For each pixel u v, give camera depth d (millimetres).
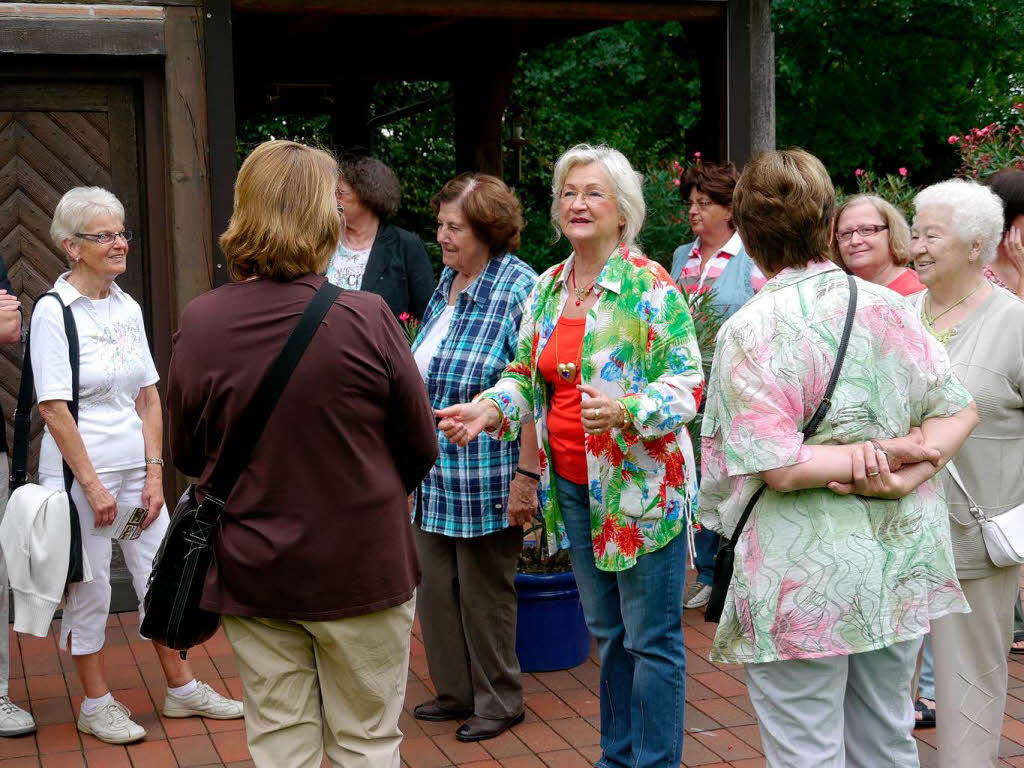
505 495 3666
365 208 4859
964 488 2971
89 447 3775
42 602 3586
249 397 2275
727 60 6188
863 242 4121
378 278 4848
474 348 3695
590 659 4555
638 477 3057
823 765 2361
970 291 3094
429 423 2457
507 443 3684
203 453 2424
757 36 6242
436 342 3881
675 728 3139
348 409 2309
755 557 2398
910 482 2338
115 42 5094
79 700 4207
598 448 3086
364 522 2346
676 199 8852
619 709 3338
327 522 2311
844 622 2314
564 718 3949
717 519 2559
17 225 5195
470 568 3738
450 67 10414
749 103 6227
